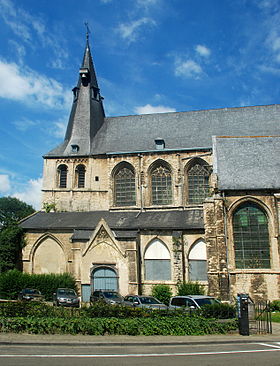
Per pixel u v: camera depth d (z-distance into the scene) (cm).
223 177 3572
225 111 5372
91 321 1809
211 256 3269
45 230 4262
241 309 1948
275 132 4859
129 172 5106
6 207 9531
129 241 3791
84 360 1255
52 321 1795
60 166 5303
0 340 1591
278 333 1994
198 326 1905
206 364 1213
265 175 3528
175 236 3788
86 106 5712
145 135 5403
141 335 1802
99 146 5416
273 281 3161
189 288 3497
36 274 3928
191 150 4881
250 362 1249
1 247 4141
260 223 3319
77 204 5106
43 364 1180
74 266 3894
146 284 3825
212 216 3353
